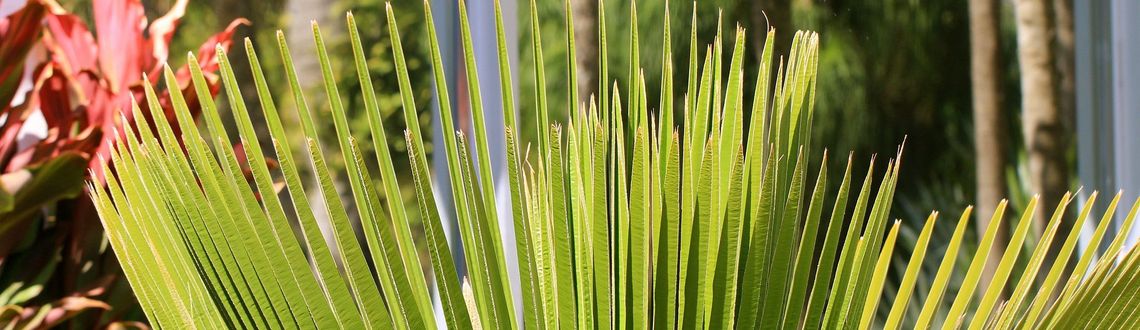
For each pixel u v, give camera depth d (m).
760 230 1.88
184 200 1.87
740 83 1.98
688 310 1.90
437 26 5.09
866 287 2.06
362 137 5.07
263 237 1.82
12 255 4.15
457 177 2.08
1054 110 5.45
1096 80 5.50
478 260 1.90
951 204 5.41
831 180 5.30
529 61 5.13
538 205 2.29
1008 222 5.45
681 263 1.91
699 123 2.03
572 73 2.14
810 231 1.90
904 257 5.42
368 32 5.08
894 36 5.34
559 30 5.14
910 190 5.39
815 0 5.26
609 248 2.06
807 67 2.06
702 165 1.84
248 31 4.99
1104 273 1.92
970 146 5.41
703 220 1.86
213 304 1.96
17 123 4.15
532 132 5.14
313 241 1.80
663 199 1.89
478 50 5.07
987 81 5.40
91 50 4.22
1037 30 5.43
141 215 1.96
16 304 4.09
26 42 4.09
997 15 5.42
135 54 4.17
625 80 5.17
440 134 5.11
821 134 5.30
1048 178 5.45
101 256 4.22
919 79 5.36
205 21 4.95
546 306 2.10
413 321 1.85
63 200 4.21
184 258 1.94
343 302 1.82
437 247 1.80
